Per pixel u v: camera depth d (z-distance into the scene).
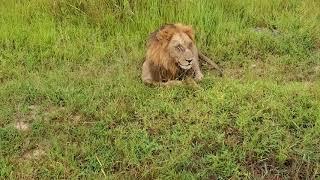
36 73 7.68
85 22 8.98
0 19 9.02
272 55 8.12
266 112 6.31
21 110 6.68
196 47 7.68
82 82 7.28
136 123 6.31
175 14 9.09
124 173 5.65
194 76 7.18
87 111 6.55
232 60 7.98
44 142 6.16
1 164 5.78
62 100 6.91
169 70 6.99
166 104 6.53
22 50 8.38
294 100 6.48
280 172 5.65
